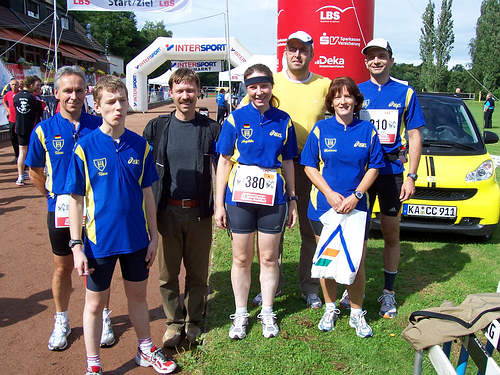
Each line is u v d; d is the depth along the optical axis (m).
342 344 3.33
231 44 21.30
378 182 3.71
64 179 3.06
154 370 3.07
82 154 2.67
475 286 4.33
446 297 4.09
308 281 3.95
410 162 3.66
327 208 3.38
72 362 3.17
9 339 3.45
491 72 45.94
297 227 6.08
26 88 8.36
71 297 4.14
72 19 38.22
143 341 3.05
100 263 2.75
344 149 3.28
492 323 1.93
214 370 3.02
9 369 3.07
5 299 4.09
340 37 4.67
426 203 5.26
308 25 4.69
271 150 3.20
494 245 5.48
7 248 5.38
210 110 32.84
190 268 3.38
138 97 26.94
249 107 3.23
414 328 2.21
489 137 6.00
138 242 2.83
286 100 3.67
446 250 5.31
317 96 3.67
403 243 5.56
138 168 2.83
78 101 3.09
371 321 3.67
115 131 2.76
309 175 3.39
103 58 42.69
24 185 8.68
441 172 5.29
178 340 3.36
